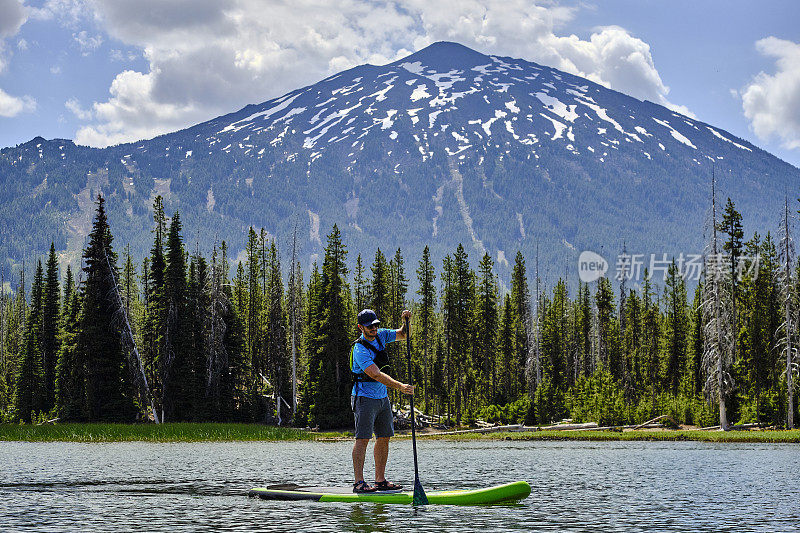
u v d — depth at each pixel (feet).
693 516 36.60
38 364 246.27
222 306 219.20
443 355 289.53
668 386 261.03
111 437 141.90
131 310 200.95
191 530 31.76
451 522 33.78
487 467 71.87
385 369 40.73
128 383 195.31
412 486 50.42
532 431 181.47
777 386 193.67
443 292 252.83
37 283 255.70
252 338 266.98
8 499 43.57
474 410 241.55
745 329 197.16
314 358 214.90
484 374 267.39
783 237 172.14
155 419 196.65
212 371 214.69
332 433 184.14
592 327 311.47
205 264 226.17
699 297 245.04
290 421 231.71
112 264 196.13
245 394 226.58
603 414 193.88
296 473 62.90
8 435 141.18
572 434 162.91
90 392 191.01
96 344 190.90
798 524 34.14
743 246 195.00
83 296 196.34
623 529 32.30
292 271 243.81
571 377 313.73
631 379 276.21
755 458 88.43
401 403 247.70
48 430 144.36
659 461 82.07
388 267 269.44
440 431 207.10
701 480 57.26
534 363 281.33
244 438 151.53
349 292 227.81
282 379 244.01
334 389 204.23
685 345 260.83
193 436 148.46
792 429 168.04
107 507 39.55
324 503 40.04
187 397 205.77
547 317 304.09
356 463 41.11
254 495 43.68
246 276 291.17
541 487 51.29
